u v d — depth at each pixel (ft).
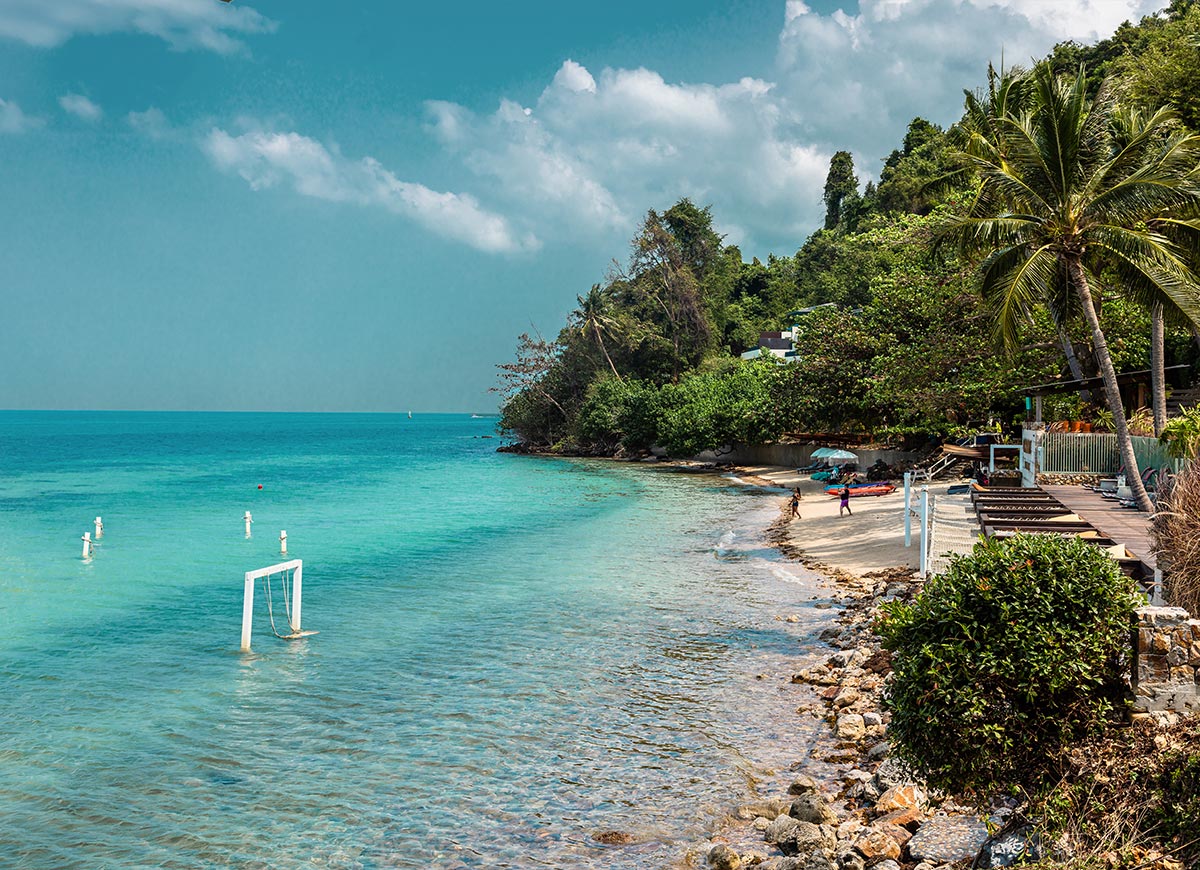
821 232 468.75
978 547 30.27
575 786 39.60
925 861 28.84
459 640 66.18
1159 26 259.39
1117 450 109.81
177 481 242.37
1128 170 81.20
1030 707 27.43
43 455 394.11
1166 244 79.97
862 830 32.37
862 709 47.44
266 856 33.42
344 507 170.30
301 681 55.98
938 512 106.52
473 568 99.66
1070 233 80.94
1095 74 142.72
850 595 80.12
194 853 33.63
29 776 40.91
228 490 211.41
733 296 470.80
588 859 32.91
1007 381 149.18
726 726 47.09
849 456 192.34
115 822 36.22
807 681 54.80
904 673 28.25
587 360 378.73
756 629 68.85
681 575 94.07
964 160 89.76
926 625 28.60
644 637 66.64
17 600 82.94
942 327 162.71
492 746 44.60
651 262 378.53
